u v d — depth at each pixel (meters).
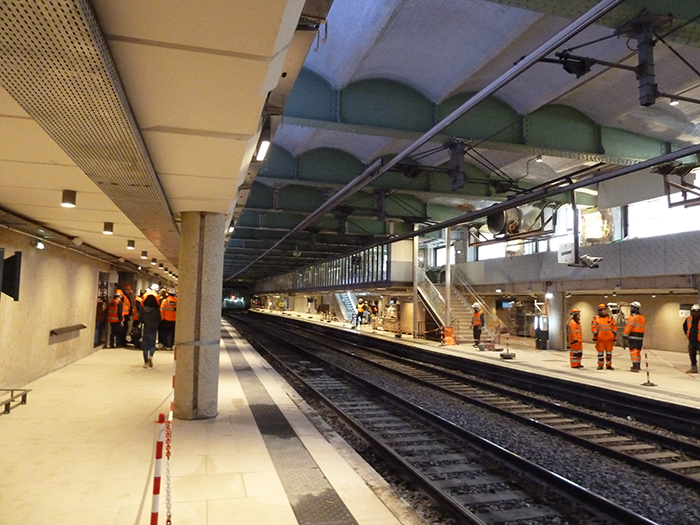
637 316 13.74
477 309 20.89
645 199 15.05
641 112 12.06
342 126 9.95
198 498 4.45
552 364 15.50
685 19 6.66
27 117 3.78
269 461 5.49
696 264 14.19
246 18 2.46
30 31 2.35
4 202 7.18
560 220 22.62
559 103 11.88
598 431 8.93
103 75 2.84
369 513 4.21
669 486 6.17
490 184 15.55
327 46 9.16
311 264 36.88
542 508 5.40
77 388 9.41
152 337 12.23
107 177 5.20
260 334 32.22
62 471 5.05
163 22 2.49
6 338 8.70
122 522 3.92
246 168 6.13
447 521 4.98
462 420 9.46
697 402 9.53
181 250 7.68
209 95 3.37
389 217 19.36
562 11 6.29
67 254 12.06
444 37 9.09
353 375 14.20
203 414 7.39
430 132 9.23
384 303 36.97
